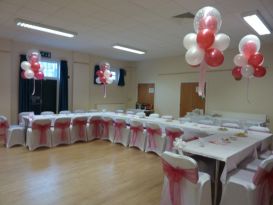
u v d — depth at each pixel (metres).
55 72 7.48
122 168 4.03
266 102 6.13
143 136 5.21
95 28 4.92
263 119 6.06
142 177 3.63
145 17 4.15
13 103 6.51
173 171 2.24
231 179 2.41
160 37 5.59
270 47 6.02
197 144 2.96
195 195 2.18
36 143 5.10
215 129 4.23
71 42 6.39
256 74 3.74
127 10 3.82
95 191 3.08
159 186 3.30
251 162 2.96
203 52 2.76
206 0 3.30
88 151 5.09
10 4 3.68
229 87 6.82
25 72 5.39
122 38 5.76
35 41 6.39
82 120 5.94
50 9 3.86
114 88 9.38
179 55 8.11
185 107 8.00
